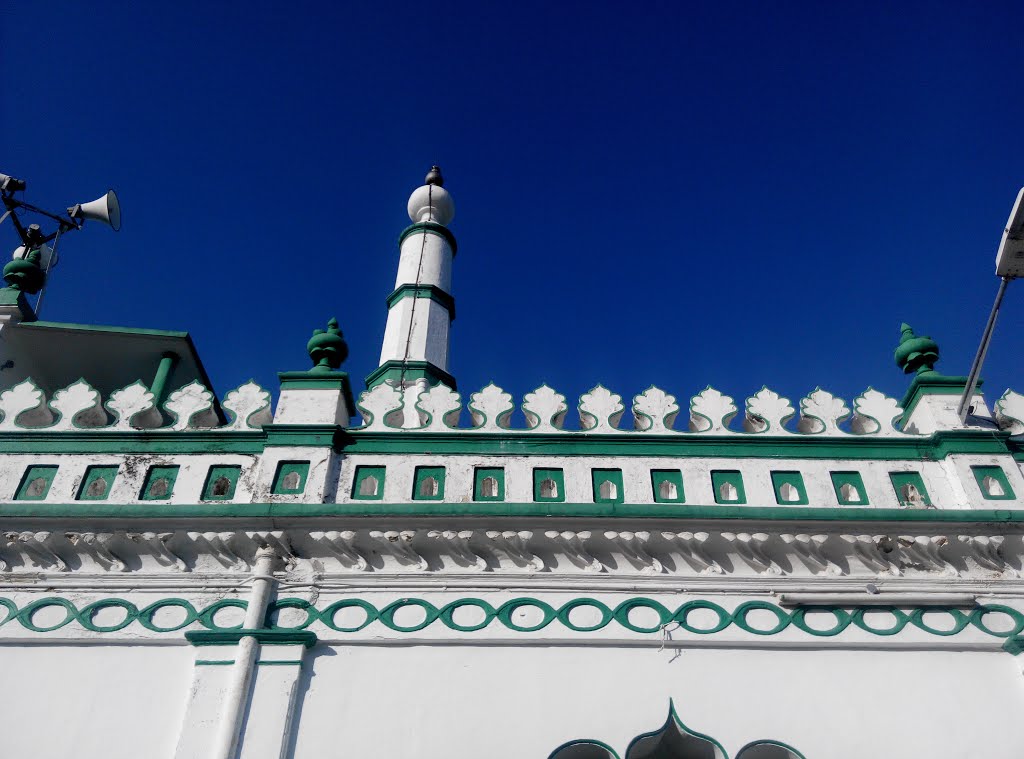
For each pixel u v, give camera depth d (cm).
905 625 645
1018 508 687
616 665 619
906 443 738
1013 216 636
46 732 586
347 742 579
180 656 623
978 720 599
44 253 1047
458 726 588
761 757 597
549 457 723
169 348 1036
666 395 775
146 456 723
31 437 732
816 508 673
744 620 643
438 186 1472
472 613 641
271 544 665
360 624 634
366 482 708
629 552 666
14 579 659
